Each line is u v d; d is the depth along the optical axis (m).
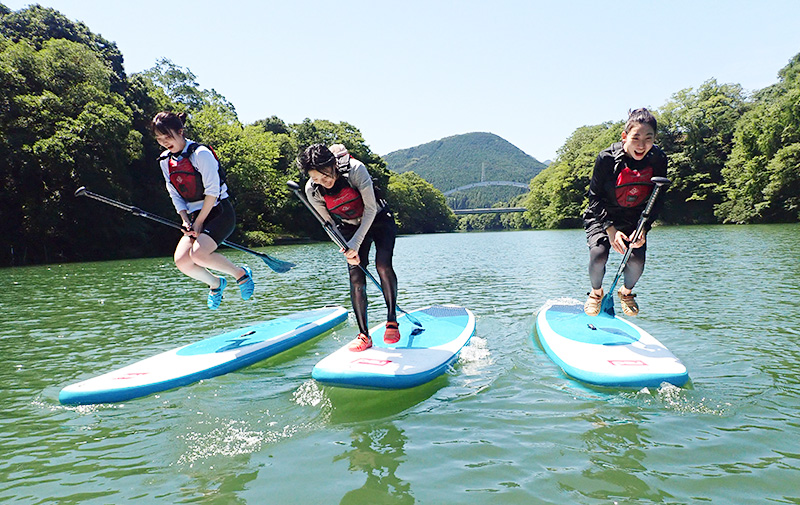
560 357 3.86
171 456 2.61
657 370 3.44
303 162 3.78
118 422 3.10
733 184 45.72
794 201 38.78
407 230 78.25
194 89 51.03
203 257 4.53
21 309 7.91
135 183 31.45
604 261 4.27
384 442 2.71
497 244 26.91
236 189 40.34
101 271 16.52
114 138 27.06
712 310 5.83
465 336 4.60
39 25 32.12
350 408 3.22
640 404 3.12
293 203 45.28
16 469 2.51
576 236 33.53
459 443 2.67
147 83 38.00
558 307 5.64
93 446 2.76
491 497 2.13
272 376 3.94
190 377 3.79
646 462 2.39
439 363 3.79
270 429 2.93
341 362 3.77
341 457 2.55
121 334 5.72
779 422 2.79
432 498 2.14
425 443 2.68
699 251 14.56
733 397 3.17
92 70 29.12
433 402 3.28
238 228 39.47
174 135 4.34
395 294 4.29
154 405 3.36
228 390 3.62
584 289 8.18
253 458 2.57
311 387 3.63
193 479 2.36
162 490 2.27
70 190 25.91
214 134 40.62
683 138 50.81
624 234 4.23
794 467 2.30
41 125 25.56
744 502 2.04
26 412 3.32
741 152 43.94
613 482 2.22
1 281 13.67
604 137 58.69
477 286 9.02
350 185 3.96
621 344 4.11
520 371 3.86
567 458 2.46
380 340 4.44
